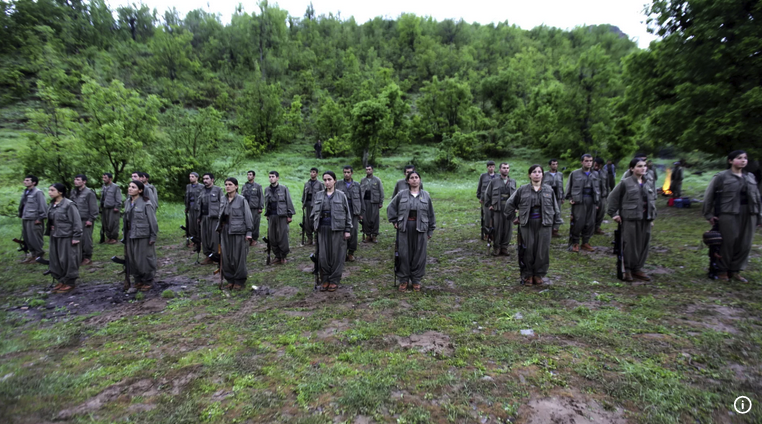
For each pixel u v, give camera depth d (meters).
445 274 6.44
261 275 6.72
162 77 41.06
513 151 33.97
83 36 42.72
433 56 64.81
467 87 38.75
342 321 4.52
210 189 7.63
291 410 2.79
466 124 38.00
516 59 61.56
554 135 26.83
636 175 5.47
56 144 11.27
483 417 2.66
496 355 3.52
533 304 4.80
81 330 4.40
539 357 3.46
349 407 2.80
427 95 40.22
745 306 4.39
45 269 7.23
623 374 3.11
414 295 5.38
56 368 3.49
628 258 5.55
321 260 5.73
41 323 4.66
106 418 2.72
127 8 56.66
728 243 5.29
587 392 2.91
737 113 10.11
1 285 6.18
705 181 17.00
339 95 52.22
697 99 11.10
